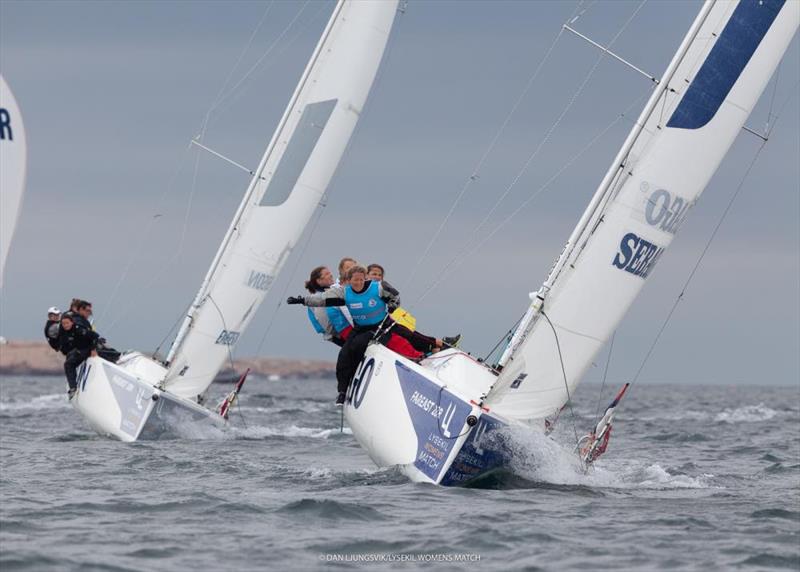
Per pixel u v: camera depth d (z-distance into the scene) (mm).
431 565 28422
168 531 32312
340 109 73312
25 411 106375
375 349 44156
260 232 71562
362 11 73312
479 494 39531
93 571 27156
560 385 42625
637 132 42875
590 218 42594
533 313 42188
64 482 43438
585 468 44812
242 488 41750
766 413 133125
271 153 72312
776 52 43438
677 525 34031
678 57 43094
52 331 70188
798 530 33375
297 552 29672
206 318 69750
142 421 64188
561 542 31266
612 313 42875
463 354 43281
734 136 43469
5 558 28078
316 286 48062
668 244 43594
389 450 42750
